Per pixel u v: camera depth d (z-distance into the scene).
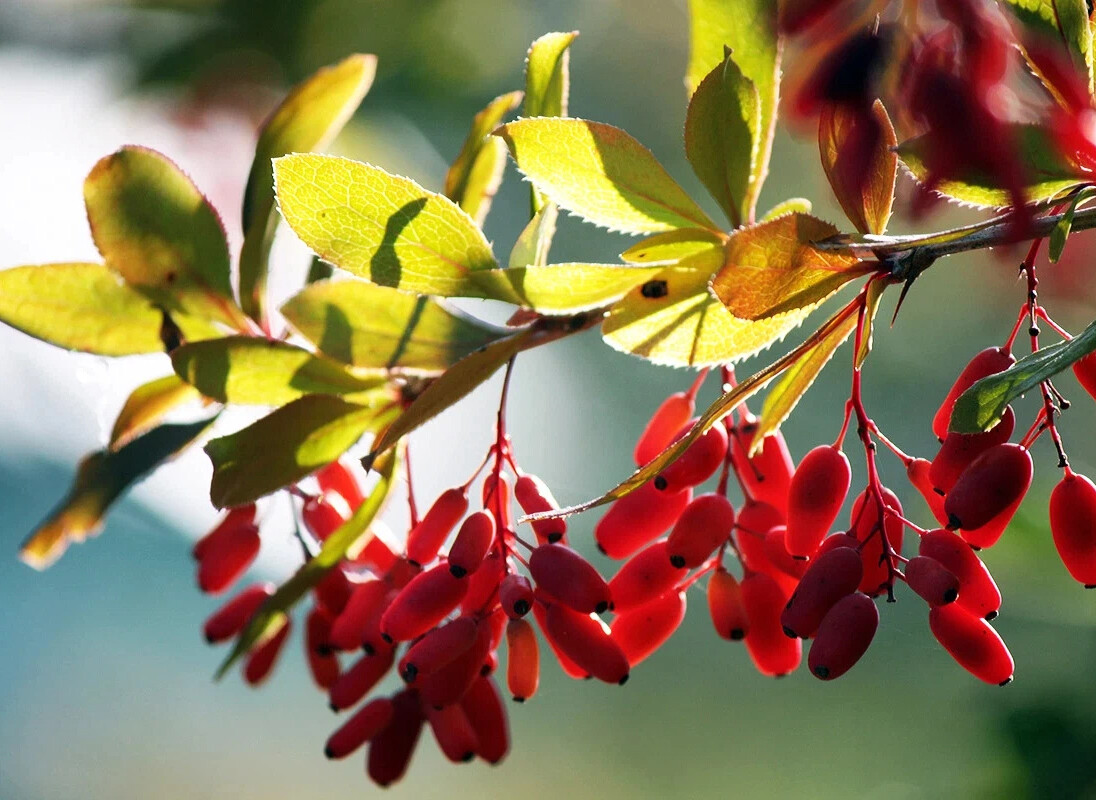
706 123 0.35
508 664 0.36
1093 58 0.34
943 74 0.34
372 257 0.35
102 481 0.39
